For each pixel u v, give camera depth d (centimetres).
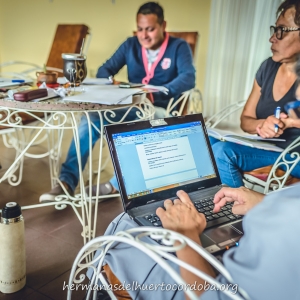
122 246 81
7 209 124
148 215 87
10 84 155
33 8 440
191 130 105
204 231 81
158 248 53
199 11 321
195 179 101
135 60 246
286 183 150
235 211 87
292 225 45
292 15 148
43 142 313
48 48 441
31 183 228
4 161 262
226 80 302
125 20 369
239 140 145
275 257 46
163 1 341
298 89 109
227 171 152
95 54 402
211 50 304
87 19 397
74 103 128
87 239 159
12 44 478
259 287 47
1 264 126
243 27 285
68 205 198
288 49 151
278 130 148
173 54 235
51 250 156
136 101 146
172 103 231
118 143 92
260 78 170
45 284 134
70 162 194
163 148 99
